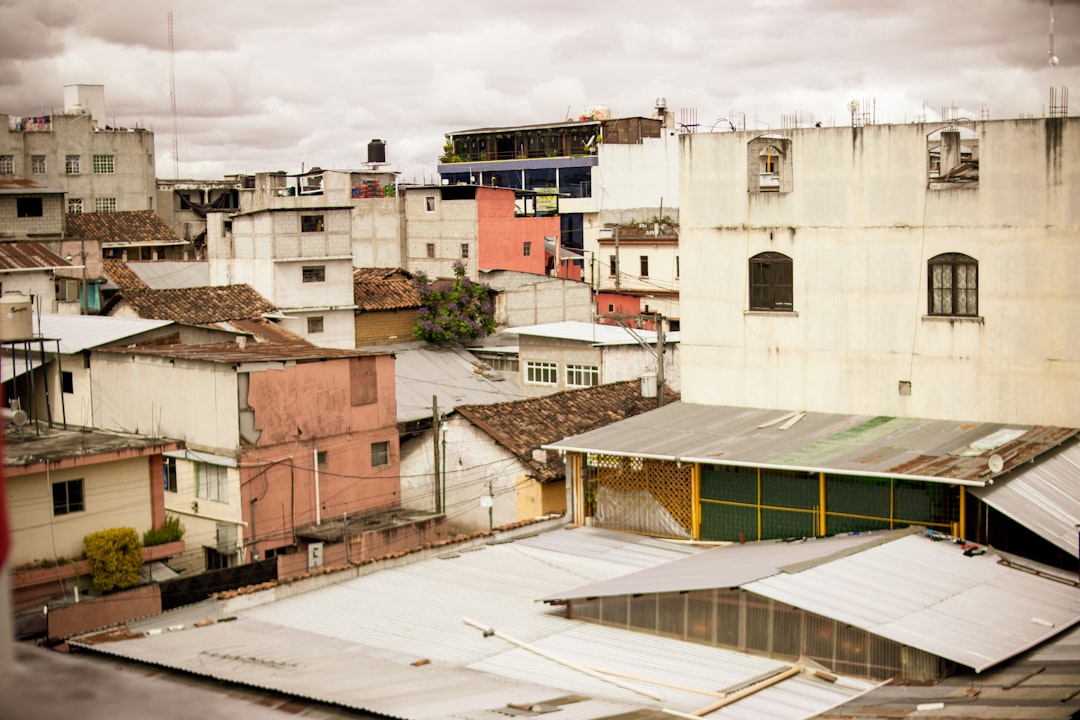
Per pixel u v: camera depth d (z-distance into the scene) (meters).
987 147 27.28
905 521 24.61
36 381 39.31
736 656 20.08
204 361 34.28
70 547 28.52
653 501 28.31
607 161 75.62
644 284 67.19
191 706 2.56
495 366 53.81
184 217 89.19
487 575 25.44
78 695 2.45
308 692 17.47
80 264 55.75
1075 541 21.77
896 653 18.56
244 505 33.75
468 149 95.19
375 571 25.80
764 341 30.62
